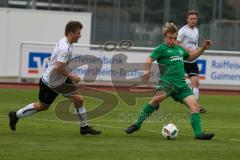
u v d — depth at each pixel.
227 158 26.81
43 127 37.09
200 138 32.59
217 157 26.98
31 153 26.84
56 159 25.58
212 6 97.44
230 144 31.17
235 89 74.75
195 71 50.91
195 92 50.72
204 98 64.25
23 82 72.06
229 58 74.38
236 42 95.50
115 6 96.38
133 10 96.69
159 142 31.31
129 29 96.50
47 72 32.84
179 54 33.44
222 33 95.62
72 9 96.75
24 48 71.75
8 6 95.81
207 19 97.31
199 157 26.86
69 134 34.00
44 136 32.78
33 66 71.94
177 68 33.25
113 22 96.38
